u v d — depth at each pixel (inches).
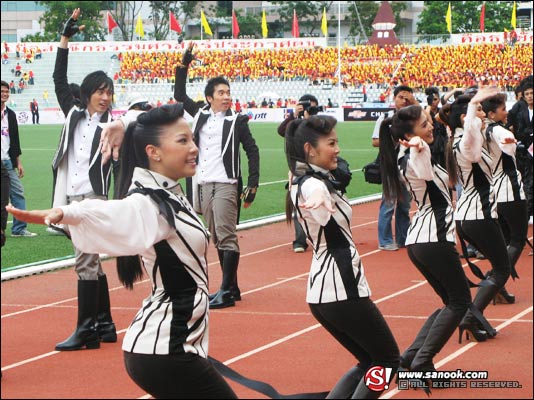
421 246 317.4
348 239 255.4
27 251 624.4
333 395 259.8
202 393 207.9
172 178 211.8
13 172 674.8
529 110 621.9
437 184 316.5
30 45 2866.6
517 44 2778.1
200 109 472.4
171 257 204.8
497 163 446.0
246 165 1331.2
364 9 3614.7
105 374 340.2
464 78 2768.2
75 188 383.9
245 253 628.7
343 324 252.4
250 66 2866.6
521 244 449.4
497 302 453.4
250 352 368.2
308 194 237.5
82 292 376.2
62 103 395.5
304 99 508.7
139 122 211.3
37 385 326.3
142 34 2903.5
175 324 204.2
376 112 2564.0
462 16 3437.5
